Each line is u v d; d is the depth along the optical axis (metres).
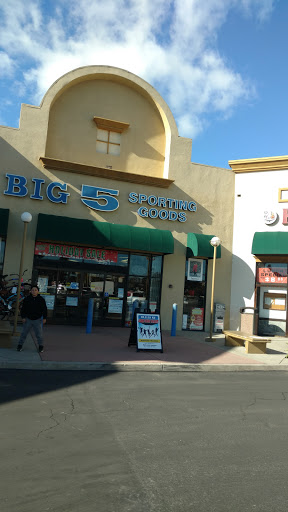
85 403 6.68
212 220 17.95
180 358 11.01
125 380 8.54
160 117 17.83
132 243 15.70
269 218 17.69
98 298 16.25
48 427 5.46
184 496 3.76
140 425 5.74
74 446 4.86
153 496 3.74
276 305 17.56
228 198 18.38
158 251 16.09
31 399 6.70
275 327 17.50
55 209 15.57
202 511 3.51
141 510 3.49
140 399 7.11
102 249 16.38
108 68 16.73
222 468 4.41
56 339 12.52
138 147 17.39
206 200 17.92
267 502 3.70
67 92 16.50
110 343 12.52
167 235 16.36
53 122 16.22
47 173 15.57
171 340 14.46
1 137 15.04
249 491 3.90
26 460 4.41
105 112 16.98
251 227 18.06
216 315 17.36
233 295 18.05
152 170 17.53
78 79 16.47
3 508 3.45
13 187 14.96
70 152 16.38
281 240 17.11
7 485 3.85
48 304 15.56
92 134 16.75
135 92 17.50
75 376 8.59
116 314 16.45
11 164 15.12
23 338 10.29
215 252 15.14
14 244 14.99
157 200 16.94
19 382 7.73
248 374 10.16
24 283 14.77
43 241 15.49
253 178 18.28
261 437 5.46
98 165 16.73
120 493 3.77
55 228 14.84
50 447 4.80
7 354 9.75
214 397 7.53
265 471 4.38
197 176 17.83
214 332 17.34
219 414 6.45
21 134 15.33
